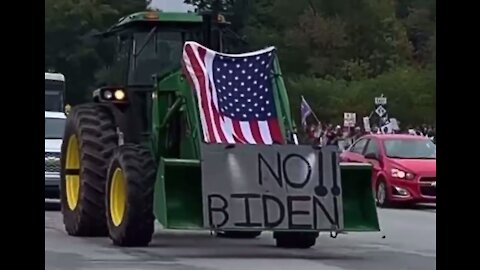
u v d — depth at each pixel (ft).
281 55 359.87
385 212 127.85
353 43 379.96
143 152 74.49
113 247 76.02
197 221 67.72
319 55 367.25
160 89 79.15
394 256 74.13
